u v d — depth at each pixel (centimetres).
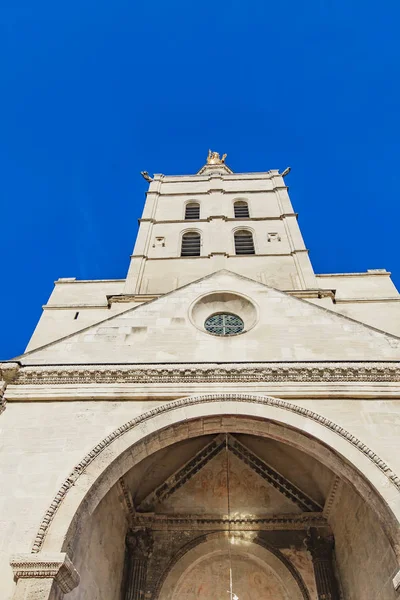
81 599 1204
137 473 1703
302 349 1516
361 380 1377
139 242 2984
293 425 1280
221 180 3778
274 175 3781
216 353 1510
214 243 2973
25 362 1486
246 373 1402
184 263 2791
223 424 1345
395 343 1523
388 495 1115
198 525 1759
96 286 2703
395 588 1075
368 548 1342
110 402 1358
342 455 1207
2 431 1285
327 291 2361
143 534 1706
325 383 1376
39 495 1134
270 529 1748
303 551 1698
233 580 1709
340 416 1298
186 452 1819
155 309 1705
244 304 1783
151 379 1398
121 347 1544
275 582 1697
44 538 1051
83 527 1144
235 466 1856
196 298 1761
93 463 1203
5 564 1016
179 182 3812
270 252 2877
